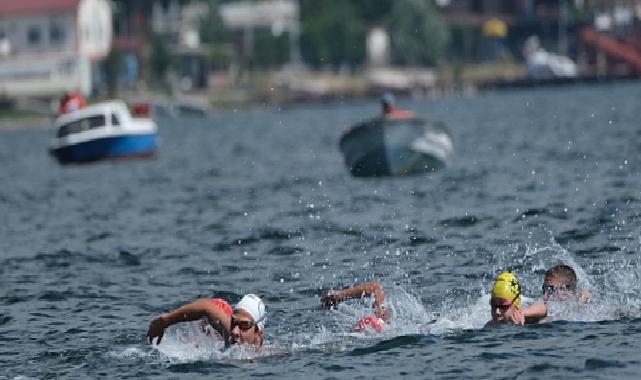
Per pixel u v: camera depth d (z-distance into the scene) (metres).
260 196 113.12
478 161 141.38
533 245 69.12
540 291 56.22
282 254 71.81
